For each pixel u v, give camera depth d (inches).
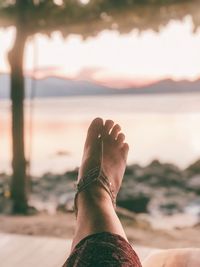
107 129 89.1
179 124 885.2
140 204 249.4
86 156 81.0
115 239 53.5
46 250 106.0
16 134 204.7
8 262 98.9
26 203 202.8
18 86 202.1
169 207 244.8
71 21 192.7
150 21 188.9
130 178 327.0
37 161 443.2
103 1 187.8
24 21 194.4
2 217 181.2
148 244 147.6
